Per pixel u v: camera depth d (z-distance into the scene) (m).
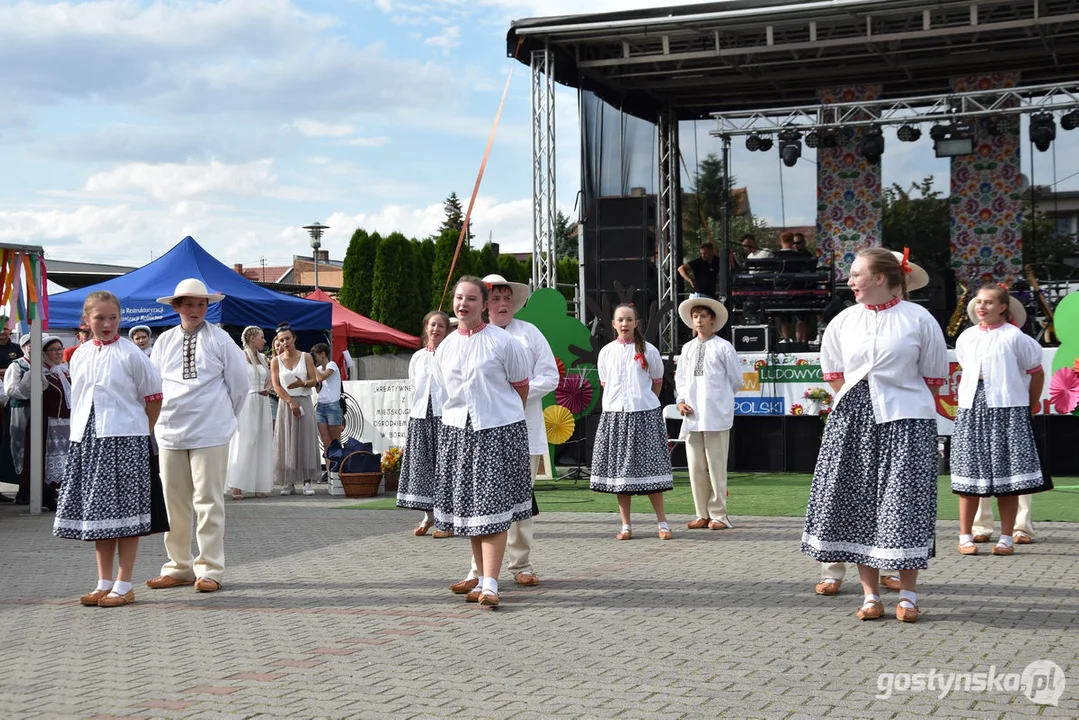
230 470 12.09
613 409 8.37
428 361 8.55
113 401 6.20
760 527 8.91
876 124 16.03
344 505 11.34
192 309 6.56
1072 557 7.19
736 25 14.20
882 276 5.29
